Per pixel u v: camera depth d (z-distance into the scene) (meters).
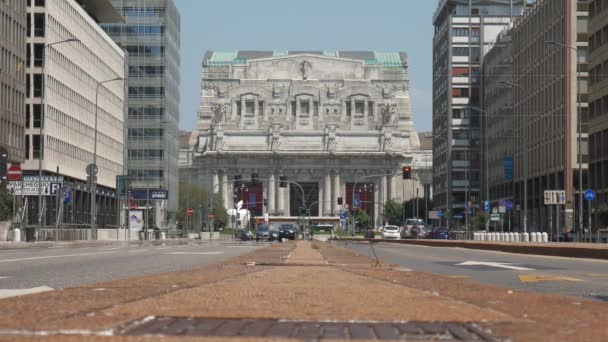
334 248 50.91
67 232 85.38
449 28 168.12
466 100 167.62
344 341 6.98
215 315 8.73
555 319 8.51
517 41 128.75
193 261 31.28
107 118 136.50
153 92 157.25
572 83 102.94
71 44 115.12
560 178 106.25
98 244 77.88
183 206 189.00
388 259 36.06
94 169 89.88
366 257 33.06
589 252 37.19
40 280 19.06
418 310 9.37
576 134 102.75
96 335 6.84
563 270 26.42
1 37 89.81
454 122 167.38
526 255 42.91
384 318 8.64
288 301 10.34
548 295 11.66
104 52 134.50
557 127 107.19
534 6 119.12
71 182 115.38
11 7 92.94
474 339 7.15
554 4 108.81
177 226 173.25
